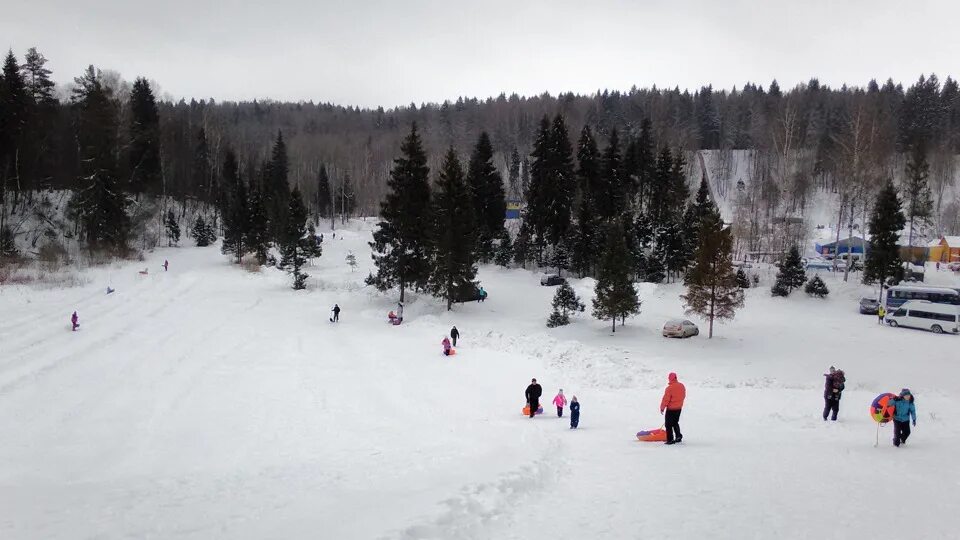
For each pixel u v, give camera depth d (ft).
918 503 33.76
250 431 66.64
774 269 219.00
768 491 36.22
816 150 382.63
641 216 241.76
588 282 196.85
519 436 57.41
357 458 52.34
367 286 193.26
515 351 119.85
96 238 236.63
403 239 165.07
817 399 77.66
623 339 137.28
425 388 87.92
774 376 103.40
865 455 46.19
